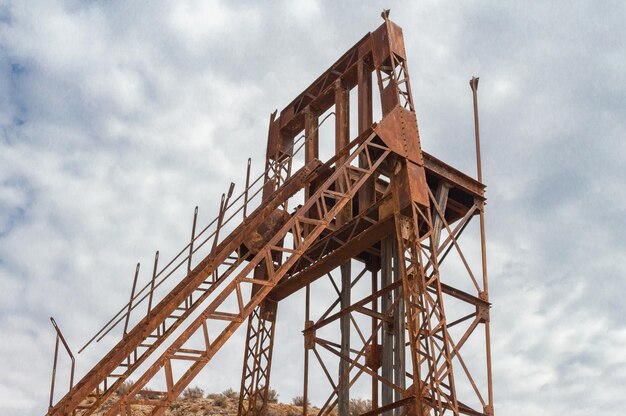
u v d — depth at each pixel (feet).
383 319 68.90
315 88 85.10
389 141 67.46
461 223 71.51
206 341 53.98
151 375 51.55
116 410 49.78
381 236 68.95
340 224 76.07
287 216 77.36
